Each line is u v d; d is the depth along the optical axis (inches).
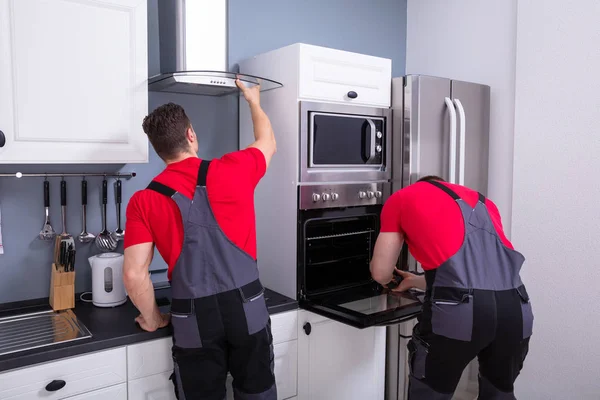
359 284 96.2
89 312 77.9
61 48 69.0
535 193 100.0
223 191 65.4
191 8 79.8
